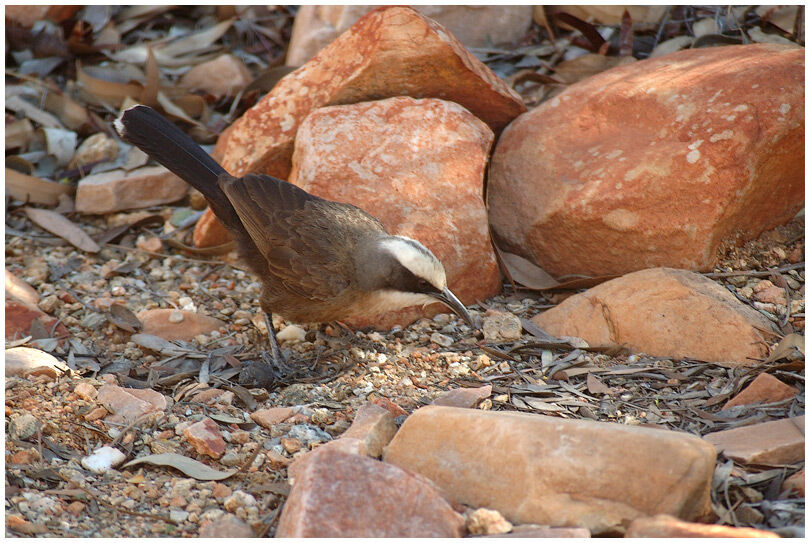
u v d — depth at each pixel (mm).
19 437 7898
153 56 14000
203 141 14367
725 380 8523
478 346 9773
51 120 14359
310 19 14953
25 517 6797
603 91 11055
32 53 15617
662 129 10344
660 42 14086
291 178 11195
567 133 11008
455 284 10469
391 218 10281
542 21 14953
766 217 10453
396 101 11227
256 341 10352
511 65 14492
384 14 11164
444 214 10430
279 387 9352
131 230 12852
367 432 7527
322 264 9086
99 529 6742
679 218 9883
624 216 10039
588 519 6195
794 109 9875
